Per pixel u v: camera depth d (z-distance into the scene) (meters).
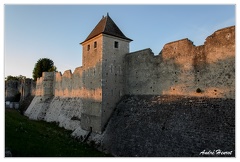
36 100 48.75
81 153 15.67
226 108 14.82
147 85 22.34
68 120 32.84
